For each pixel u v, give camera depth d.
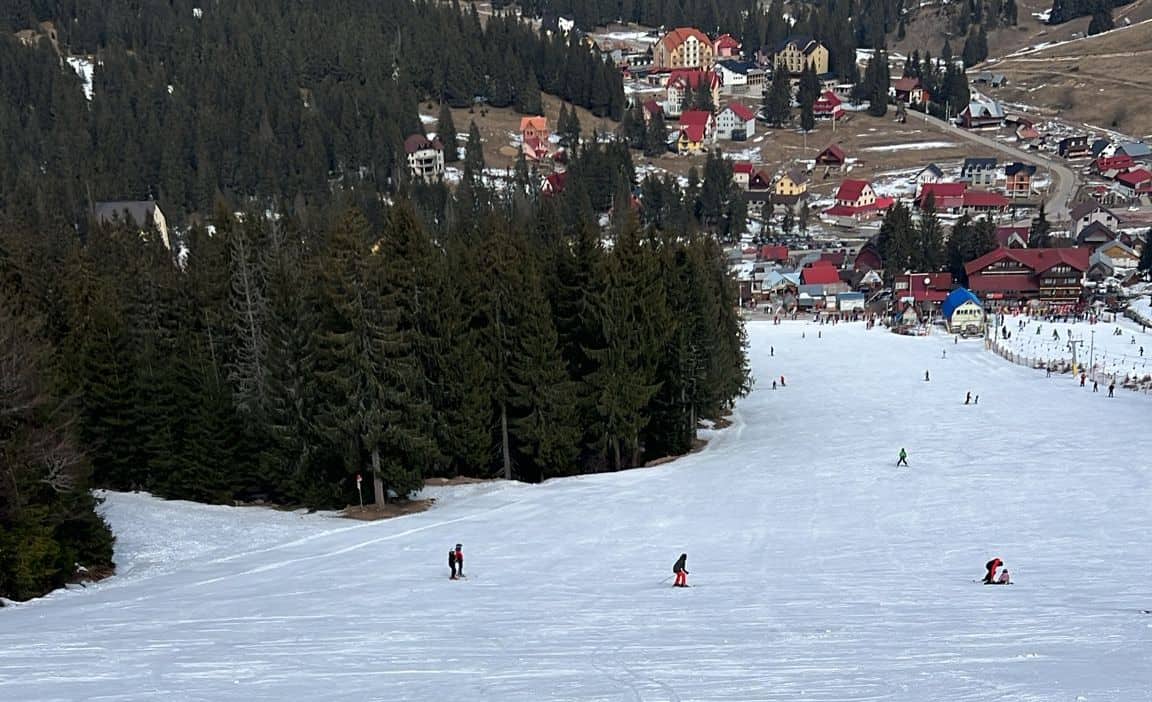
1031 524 39.72
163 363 55.19
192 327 63.62
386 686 17.53
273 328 53.25
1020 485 48.12
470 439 55.66
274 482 53.09
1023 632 21.30
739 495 50.25
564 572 34.59
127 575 38.12
